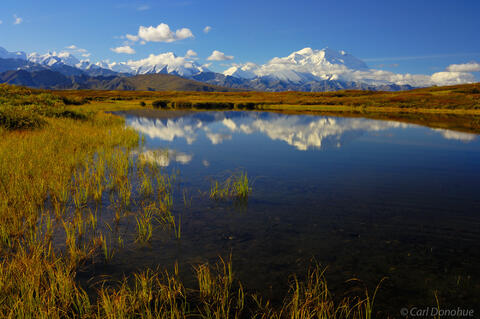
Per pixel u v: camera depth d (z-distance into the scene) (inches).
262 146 874.8
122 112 2319.1
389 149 831.1
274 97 5147.6
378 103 3277.6
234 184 476.7
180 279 228.5
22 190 374.6
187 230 313.3
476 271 242.8
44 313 179.8
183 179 511.5
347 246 283.4
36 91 2751.0
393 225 331.9
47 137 701.9
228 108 3191.4
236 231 313.1
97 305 195.6
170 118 1891.0
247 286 221.6
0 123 776.3
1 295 197.2
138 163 606.9
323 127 1406.3
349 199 417.4
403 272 241.0
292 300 205.2
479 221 344.2
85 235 295.4
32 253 248.4
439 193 448.1
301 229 319.9
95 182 440.8
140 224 325.1
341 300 206.8
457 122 1644.9
